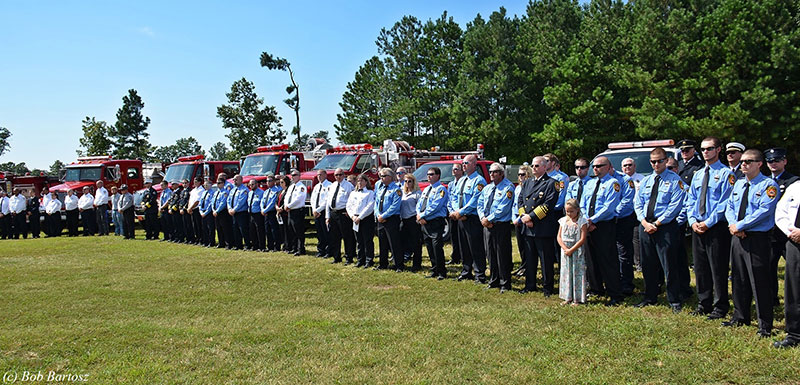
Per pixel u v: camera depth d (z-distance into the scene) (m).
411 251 10.41
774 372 4.23
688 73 20.67
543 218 6.94
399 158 15.05
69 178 20.41
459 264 9.95
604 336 5.20
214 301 7.08
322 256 10.96
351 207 9.55
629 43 24.05
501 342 5.10
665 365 4.45
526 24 30.72
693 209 5.83
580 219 6.49
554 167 7.82
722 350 4.73
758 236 5.13
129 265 10.16
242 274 8.94
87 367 4.63
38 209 18.62
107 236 17.27
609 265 6.55
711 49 19.61
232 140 43.81
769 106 18.50
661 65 21.48
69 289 7.95
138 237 16.86
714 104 19.88
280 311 6.49
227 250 12.53
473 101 28.77
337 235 10.23
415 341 5.16
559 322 5.71
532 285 7.30
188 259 10.88
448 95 32.25
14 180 21.88
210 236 13.43
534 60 27.55
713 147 5.70
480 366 4.51
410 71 35.03
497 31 29.09
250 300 7.09
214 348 5.08
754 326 5.42
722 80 18.92
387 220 9.04
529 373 4.33
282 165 16.14
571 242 6.53
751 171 5.19
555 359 4.64
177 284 8.23
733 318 5.51
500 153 29.42
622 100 23.73
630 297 6.90
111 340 5.35
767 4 19.00
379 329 5.59
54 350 5.08
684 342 4.98
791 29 19.19
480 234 8.01
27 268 9.98
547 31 28.86
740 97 19.28
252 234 12.38
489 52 29.52
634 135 23.62
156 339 5.37
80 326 5.89
